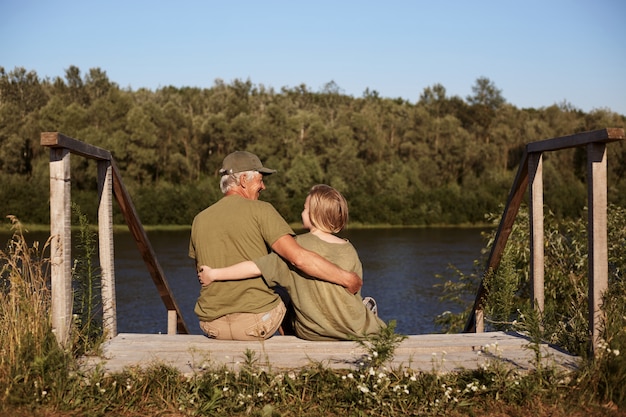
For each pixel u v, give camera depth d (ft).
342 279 12.88
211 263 13.26
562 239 31.27
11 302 12.00
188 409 10.50
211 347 13.01
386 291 84.79
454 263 114.32
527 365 11.96
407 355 12.74
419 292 83.92
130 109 232.94
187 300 78.59
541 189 15.07
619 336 11.82
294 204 210.38
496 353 12.67
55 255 12.03
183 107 327.88
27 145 214.28
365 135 255.09
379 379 10.66
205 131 250.78
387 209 217.15
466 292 37.63
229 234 13.16
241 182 13.87
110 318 14.47
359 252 134.51
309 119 248.52
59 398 10.65
